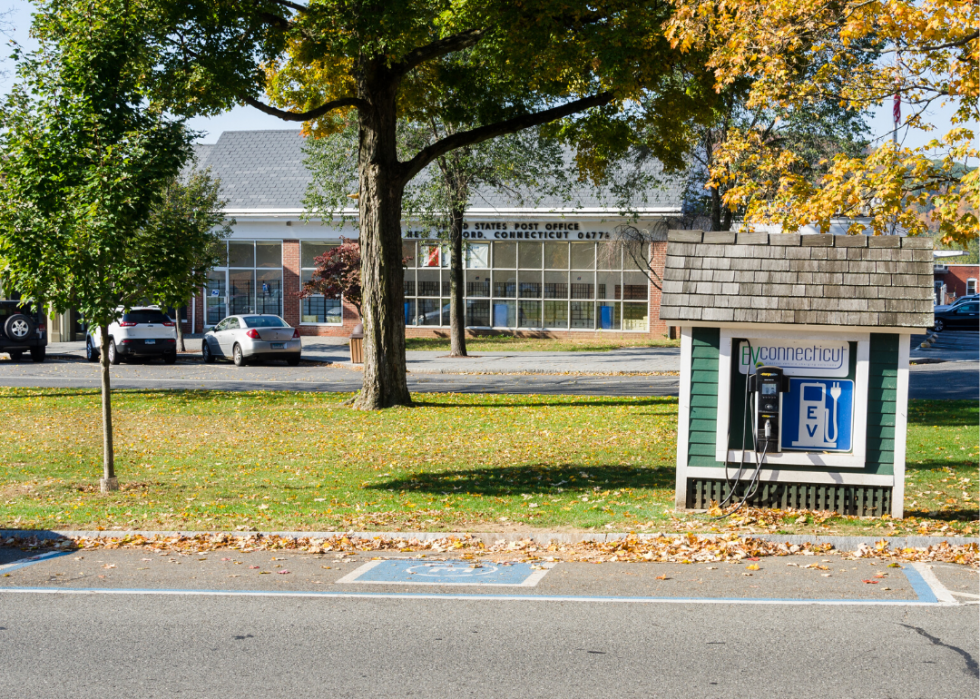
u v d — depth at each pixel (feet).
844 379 32.68
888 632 20.39
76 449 50.96
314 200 103.09
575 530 30.86
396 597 23.66
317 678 17.66
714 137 91.15
